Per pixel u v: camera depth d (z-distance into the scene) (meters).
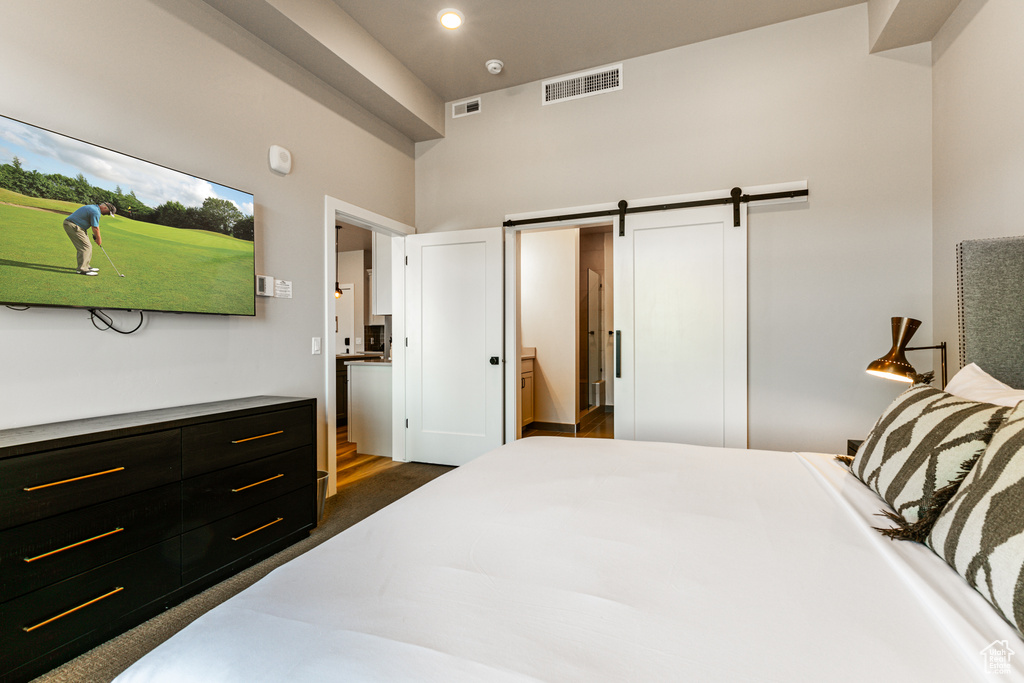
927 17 2.39
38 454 1.39
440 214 3.94
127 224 1.87
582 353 5.97
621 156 3.31
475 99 3.80
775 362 2.91
